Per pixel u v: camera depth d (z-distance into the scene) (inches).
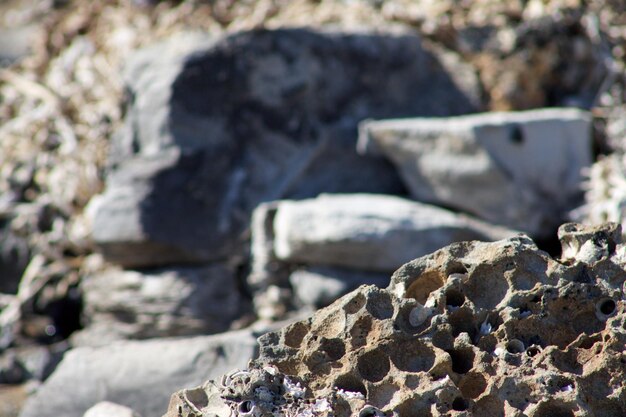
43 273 353.7
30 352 330.6
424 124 332.8
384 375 154.6
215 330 322.0
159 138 330.3
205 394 161.8
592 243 159.6
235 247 331.3
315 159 348.2
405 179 342.6
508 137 326.0
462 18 384.8
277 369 157.4
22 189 376.5
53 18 462.0
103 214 322.7
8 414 290.5
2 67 460.4
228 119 337.1
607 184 320.2
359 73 358.6
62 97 402.6
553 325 155.6
